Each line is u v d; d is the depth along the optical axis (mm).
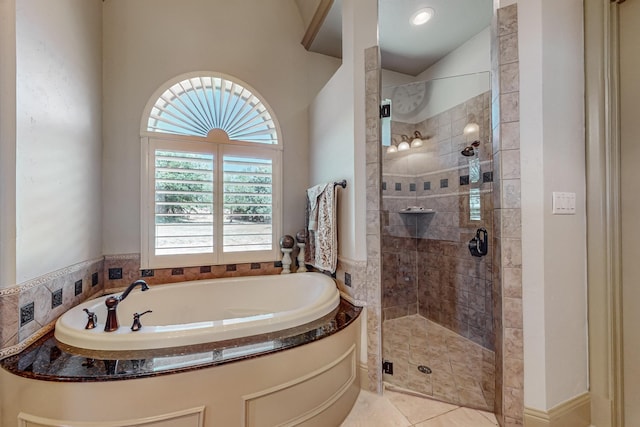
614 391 1345
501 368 1458
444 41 2746
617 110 1355
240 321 1369
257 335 1350
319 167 2533
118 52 2182
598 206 1395
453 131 2559
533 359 1371
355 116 1853
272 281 2375
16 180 1188
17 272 1186
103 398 1002
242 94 2590
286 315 1467
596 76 1403
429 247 2812
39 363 1083
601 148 1385
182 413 1060
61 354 1146
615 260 1349
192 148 2387
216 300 2229
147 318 1965
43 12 1377
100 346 1172
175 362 1099
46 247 1387
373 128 1811
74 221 1675
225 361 1122
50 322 1408
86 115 1851
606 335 1370
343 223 2031
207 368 1091
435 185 2723
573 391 1399
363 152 1839
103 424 999
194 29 2426
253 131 2633
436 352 2248
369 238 1806
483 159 2320
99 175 2057
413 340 2451
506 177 1424
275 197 2676
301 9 2771
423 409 1631
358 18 1858
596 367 1407
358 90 1853
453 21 2473
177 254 2318
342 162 2053
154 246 2252
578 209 1433
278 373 1236
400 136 2783
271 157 2672
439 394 1753
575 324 1410
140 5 2258
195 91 2430
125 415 1008
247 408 1164
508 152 1420
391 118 2756
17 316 1174
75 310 1535
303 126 2822
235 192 2525
